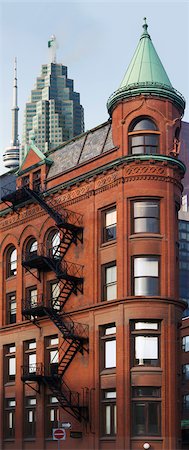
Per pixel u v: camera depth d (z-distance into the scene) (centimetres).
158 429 4569
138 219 4906
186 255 15500
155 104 5072
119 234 4894
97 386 4847
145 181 4912
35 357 5619
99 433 4762
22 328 5756
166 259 4844
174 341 4747
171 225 4916
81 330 5066
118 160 4975
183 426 7538
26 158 6041
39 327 5559
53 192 5572
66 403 5053
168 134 5066
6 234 6188
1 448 5731
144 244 4828
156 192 4906
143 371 4638
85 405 4903
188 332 8838
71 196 5422
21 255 5938
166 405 4591
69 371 5125
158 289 4816
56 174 5644
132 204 4934
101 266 5062
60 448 5053
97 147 5409
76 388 5025
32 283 5762
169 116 5097
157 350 4719
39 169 5850
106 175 5128
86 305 5075
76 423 4966
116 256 4912
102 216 5156
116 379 4697
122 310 4744
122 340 4703
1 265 6184
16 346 5797
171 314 4762
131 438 4547
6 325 5966
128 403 4600
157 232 4894
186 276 15325
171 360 4684
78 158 5562
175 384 4681
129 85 5088
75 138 5747
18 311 5844
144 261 4841
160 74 5166
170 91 5116
